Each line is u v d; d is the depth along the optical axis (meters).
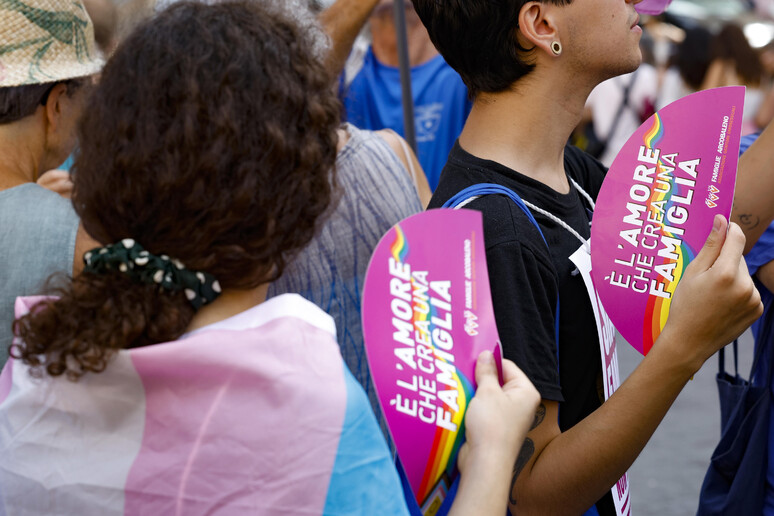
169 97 0.94
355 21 2.17
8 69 1.55
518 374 1.13
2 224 1.48
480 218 1.14
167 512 0.94
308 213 1.01
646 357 1.31
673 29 7.54
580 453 1.30
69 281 0.98
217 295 0.98
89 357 0.91
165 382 0.95
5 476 0.98
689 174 1.36
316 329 1.01
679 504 3.79
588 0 1.41
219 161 0.93
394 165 1.70
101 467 0.95
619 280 1.38
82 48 1.65
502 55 1.44
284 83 0.97
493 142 1.49
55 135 1.64
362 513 0.96
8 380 1.04
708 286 1.27
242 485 0.94
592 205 1.64
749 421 1.79
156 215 0.94
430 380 1.08
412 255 1.11
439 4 1.46
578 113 1.51
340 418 0.96
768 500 1.81
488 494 1.01
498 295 1.32
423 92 3.45
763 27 8.80
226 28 0.98
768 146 1.66
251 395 0.95
